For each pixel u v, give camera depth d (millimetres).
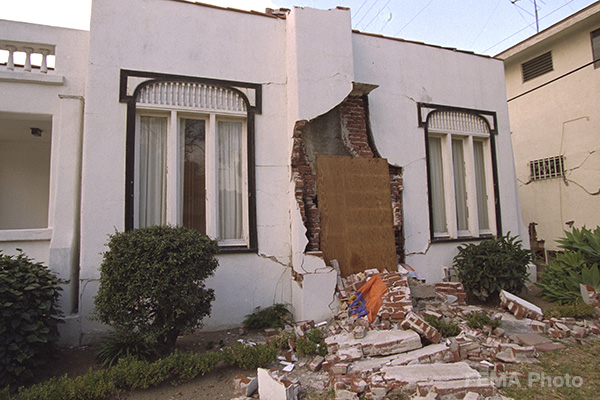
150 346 4242
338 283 5773
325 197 6078
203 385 3814
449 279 7164
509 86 13117
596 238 7078
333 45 6215
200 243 4348
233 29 6117
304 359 4371
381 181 6535
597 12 10078
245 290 5738
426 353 4020
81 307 4988
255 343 4953
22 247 5258
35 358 3980
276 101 6227
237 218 6055
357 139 6684
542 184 11898
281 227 6031
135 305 4035
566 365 4148
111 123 5363
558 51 11523
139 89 5547
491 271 6516
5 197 7691
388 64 7176
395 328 4688
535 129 12172
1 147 7730
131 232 4277
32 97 5512
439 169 7750
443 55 7801
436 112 7605
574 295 6438
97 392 3467
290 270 6000
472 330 4746
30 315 3779
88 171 5195
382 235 6352
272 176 6070
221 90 5980
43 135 7219
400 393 3441
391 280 5375
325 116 6520
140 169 5629
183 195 5805
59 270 5035
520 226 8305
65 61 5711
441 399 3283
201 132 5996
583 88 10828
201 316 4480
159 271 3988
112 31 5492
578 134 10922
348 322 4902
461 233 7770
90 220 5133
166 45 5727
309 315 5504
